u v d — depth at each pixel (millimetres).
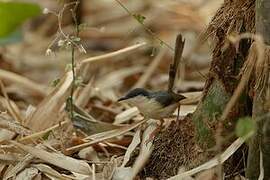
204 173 6496
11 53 13922
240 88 5898
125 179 6758
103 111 9641
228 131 6402
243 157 6570
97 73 12102
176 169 6898
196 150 6711
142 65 13180
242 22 6336
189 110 8141
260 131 5914
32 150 7027
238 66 6324
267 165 6027
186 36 14000
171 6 15477
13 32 5984
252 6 6262
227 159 6629
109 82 11695
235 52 6312
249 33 6082
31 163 7199
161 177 6969
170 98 7082
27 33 15039
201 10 15000
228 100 6363
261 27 5770
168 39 14117
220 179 6012
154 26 15094
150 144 7004
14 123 7840
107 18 15844
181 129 7016
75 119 8023
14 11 5766
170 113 7172
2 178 7328
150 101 7094
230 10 6500
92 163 7211
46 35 14977
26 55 13961
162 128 7324
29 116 8500
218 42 6496
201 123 6656
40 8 5852
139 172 7055
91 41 14891
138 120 8406
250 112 6352
